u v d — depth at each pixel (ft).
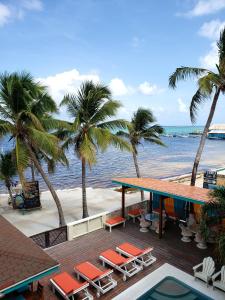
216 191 29.50
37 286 26.40
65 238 41.24
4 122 44.21
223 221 30.94
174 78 57.93
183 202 47.50
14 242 24.02
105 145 49.44
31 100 45.80
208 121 58.49
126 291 28.48
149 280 30.35
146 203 53.67
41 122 47.01
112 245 39.65
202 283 29.45
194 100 59.47
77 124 49.24
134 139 71.77
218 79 52.19
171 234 43.42
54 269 20.24
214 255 35.68
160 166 167.63
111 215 47.75
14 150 45.01
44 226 55.47
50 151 43.52
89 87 53.47
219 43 53.06
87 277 28.73
